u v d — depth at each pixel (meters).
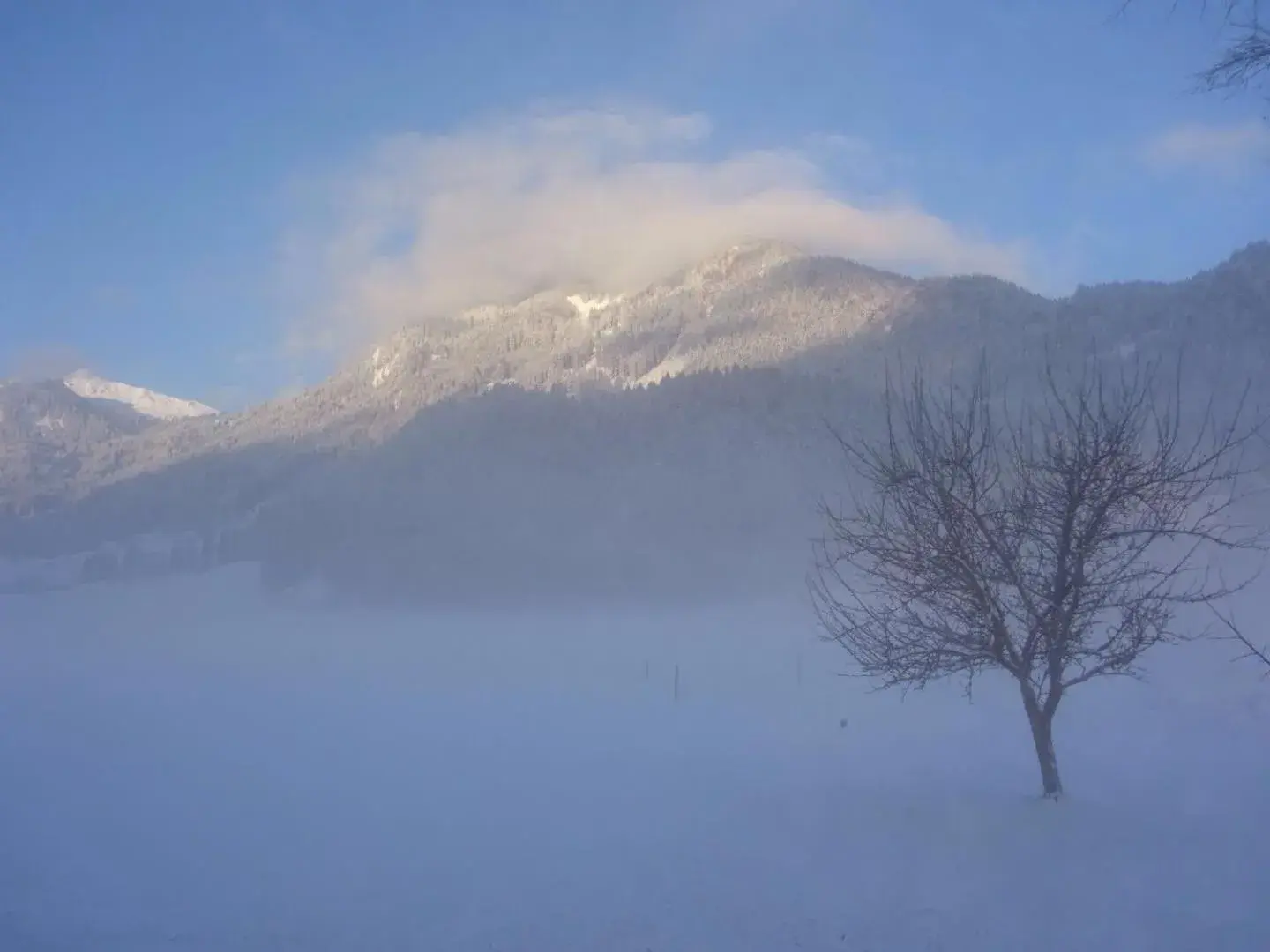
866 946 8.02
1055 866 9.62
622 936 8.52
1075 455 10.80
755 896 9.36
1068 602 11.02
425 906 9.77
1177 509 10.98
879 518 12.06
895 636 12.02
